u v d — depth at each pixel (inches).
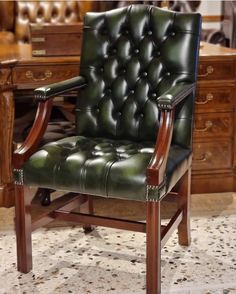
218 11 152.0
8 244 90.4
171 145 81.7
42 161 73.7
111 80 87.8
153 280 70.7
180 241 88.9
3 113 102.6
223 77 106.9
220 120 109.7
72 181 71.4
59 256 85.9
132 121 85.9
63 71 102.9
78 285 76.8
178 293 74.2
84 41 89.5
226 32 149.9
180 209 85.8
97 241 91.7
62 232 95.3
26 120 129.2
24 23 146.8
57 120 116.9
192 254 86.1
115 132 87.2
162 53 84.8
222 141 111.4
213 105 108.3
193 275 79.2
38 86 102.6
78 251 87.8
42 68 101.8
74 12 148.5
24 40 147.2
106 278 78.8
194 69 82.8
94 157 74.3
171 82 83.6
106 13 89.1
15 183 75.5
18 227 77.8
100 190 70.0
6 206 107.0
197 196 113.0
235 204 108.7
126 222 76.5
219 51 110.3
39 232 95.0
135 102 86.1
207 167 112.8
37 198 111.2
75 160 72.6
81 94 89.2
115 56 88.0
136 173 68.1
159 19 85.1
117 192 69.0
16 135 118.6
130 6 88.0
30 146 75.8
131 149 79.7
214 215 103.0
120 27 88.0
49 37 104.3
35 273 80.1
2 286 76.4
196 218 101.4
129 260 84.7
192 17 83.0
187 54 82.7
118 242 91.4
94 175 70.1
